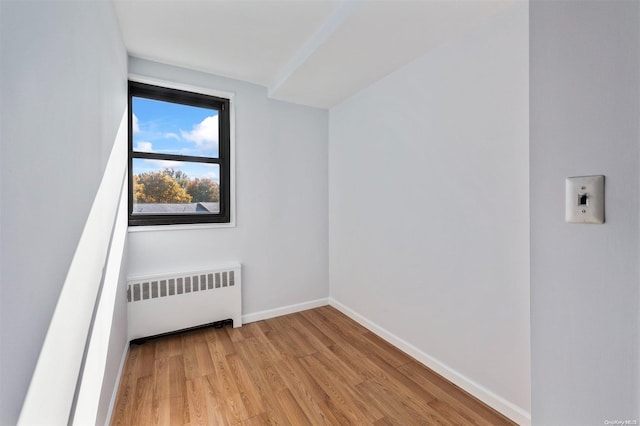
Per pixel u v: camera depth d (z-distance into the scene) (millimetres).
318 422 1425
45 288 638
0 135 461
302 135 2887
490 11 1449
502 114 1451
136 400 1562
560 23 622
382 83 2264
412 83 1984
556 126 632
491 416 1460
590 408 586
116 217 1593
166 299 2205
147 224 2225
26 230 554
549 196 646
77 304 859
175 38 1885
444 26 1576
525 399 1384
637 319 524
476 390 1596
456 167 1693
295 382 1733
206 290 2359
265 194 2697
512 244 1427
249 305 2627
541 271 665
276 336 2332
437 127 1808
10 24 493
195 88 2338
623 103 535
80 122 893
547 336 655
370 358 2006
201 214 2455
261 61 2205
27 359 554
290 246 2840
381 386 1700
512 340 1435
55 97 701
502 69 1447
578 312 603
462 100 1647
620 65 537
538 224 668
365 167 2486
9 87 490
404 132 2066
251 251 2635
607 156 557
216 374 1807
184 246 2338
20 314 527
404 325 2100
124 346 1927
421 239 1943
